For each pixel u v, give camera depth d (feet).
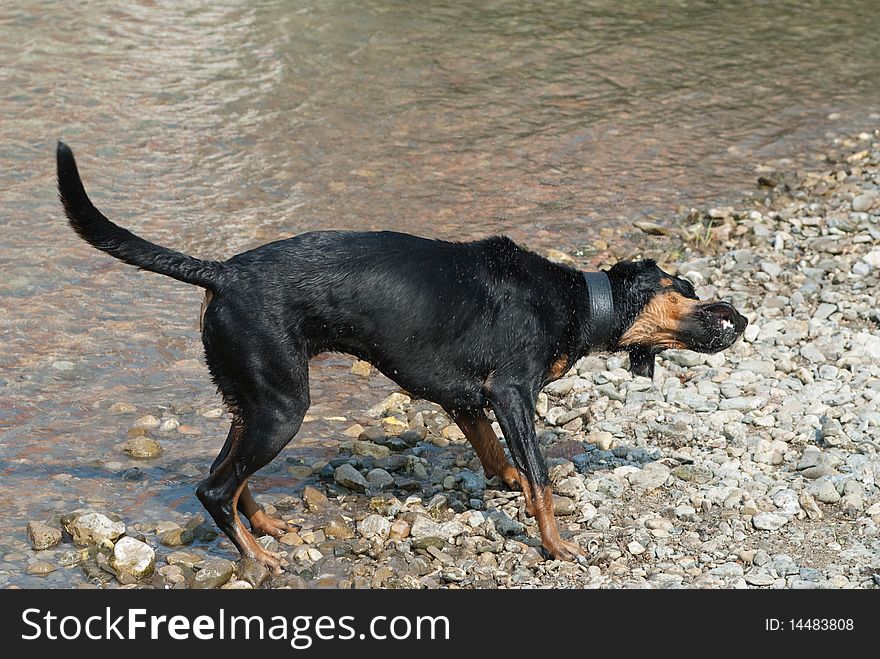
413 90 47.01
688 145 43.73
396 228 35.91
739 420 26.12
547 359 21.74
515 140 43.21
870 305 31.58
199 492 20.61
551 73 50.03
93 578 20.34
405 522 22.18
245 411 20.45
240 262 20.52
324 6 55.52
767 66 52.65
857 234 36.04
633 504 23.04
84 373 27.43
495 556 21.53
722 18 59.31
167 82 45.52
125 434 25.12
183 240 34.14
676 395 27.20
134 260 20.10
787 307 31.65
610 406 27.17
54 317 29.81
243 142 41.24
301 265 20.44
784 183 40.27
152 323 29.91
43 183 37.01
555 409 26.78
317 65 48.57
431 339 21.03
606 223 37.11
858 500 22.74
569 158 42.04
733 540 21.84
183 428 25.58
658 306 22.48
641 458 24.79
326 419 26.55
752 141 44.37
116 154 39.40
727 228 36.37
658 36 55.83
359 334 20.84
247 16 53.31
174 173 38.50
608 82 49.55
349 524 22.39
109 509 22.43
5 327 29.09
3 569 20.42
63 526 21.56
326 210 36.83
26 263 32.35
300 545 21.52
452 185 39.29
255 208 36.63
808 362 28.89
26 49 47.34
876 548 21.42
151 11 52.95
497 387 21.44
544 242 35.53
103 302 30.76
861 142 44.52
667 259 34.55
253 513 21.86
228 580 20.54
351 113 44.42
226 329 20.12
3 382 26.73
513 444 21.35
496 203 38.19
